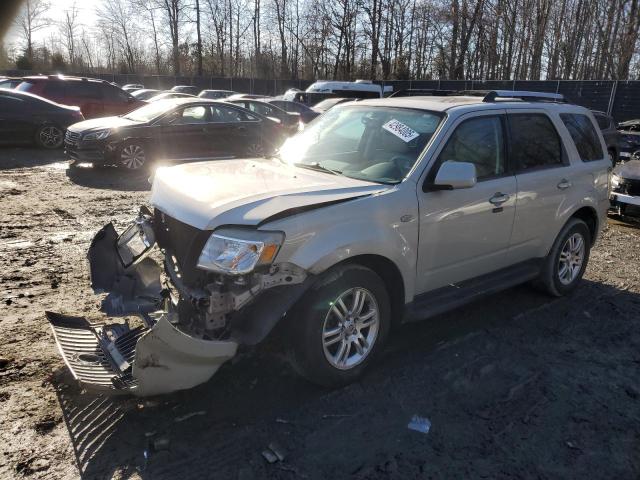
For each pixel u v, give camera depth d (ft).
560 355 13.33
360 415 10.53
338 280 10.69
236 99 50.39
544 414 10.81
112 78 150.00
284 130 42.60
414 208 11.80
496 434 10.14
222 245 9.61
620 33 107.45
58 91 51.85
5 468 8.73
